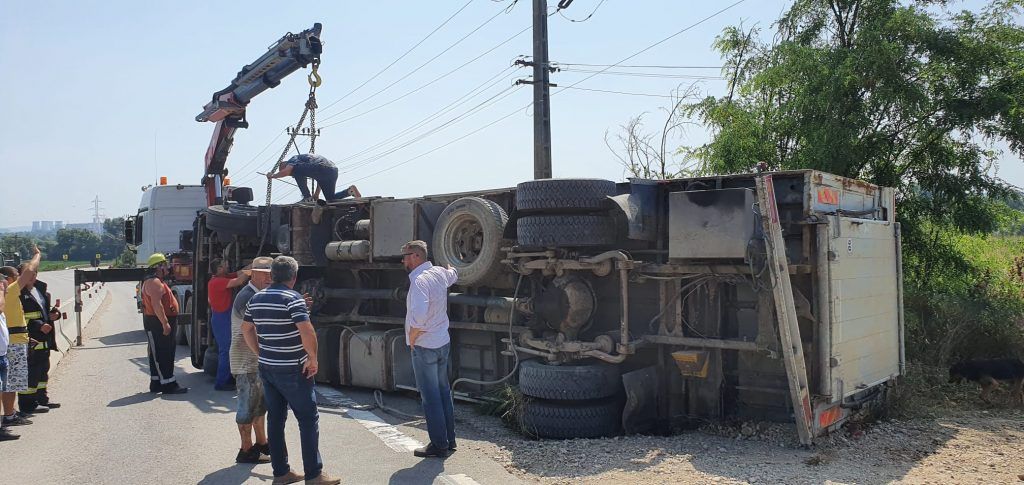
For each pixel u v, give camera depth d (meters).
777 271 6.21
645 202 7.35
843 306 6.75
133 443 6.94
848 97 11.47
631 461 6.04
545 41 18.16
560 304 7.51
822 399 6.49
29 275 8.12
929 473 5.71
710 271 6.88
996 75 11.16
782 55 12.20
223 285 9.72
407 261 6.38
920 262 11.57
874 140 11.48
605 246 7.59
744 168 12.79
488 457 6.30
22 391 7.67
